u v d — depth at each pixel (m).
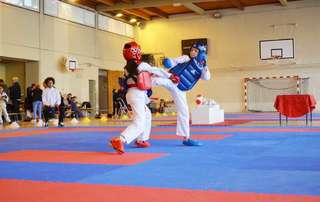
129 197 3.53
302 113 11.51
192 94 26.42
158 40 27.11
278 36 24.72
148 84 6.47
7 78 20.02
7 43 17.62
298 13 24.31
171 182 4.10
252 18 25.20
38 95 15.77
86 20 22.84
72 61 21.09
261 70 25.11
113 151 6.71
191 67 7.18
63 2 21.03
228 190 3.69
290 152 6.18
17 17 18.17
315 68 24.06
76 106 19.36
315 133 9.15
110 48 24.94
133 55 6.64
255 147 6.87
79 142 8.36
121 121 17.30
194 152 6.38
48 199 3.52
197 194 3.57
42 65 19.55
